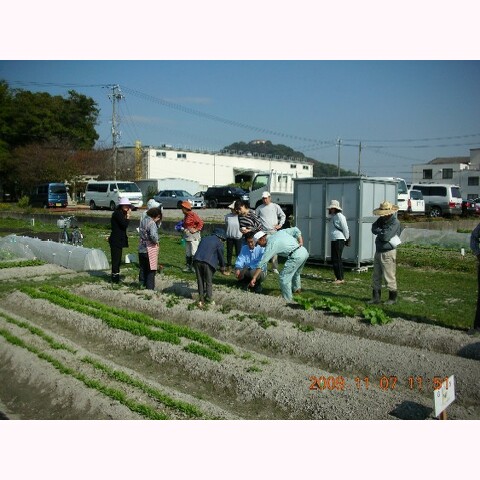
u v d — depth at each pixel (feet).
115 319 30.96
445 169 236.02
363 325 28.12
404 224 87.45
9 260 53.06
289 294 33.65
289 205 89.04
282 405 21.16
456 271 50.31
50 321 33.32
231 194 135.64
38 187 151.33
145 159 215.72
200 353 25.53
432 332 26.35
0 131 193.67
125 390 22.13
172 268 49.08
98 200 140.05
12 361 26.30
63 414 21.43
